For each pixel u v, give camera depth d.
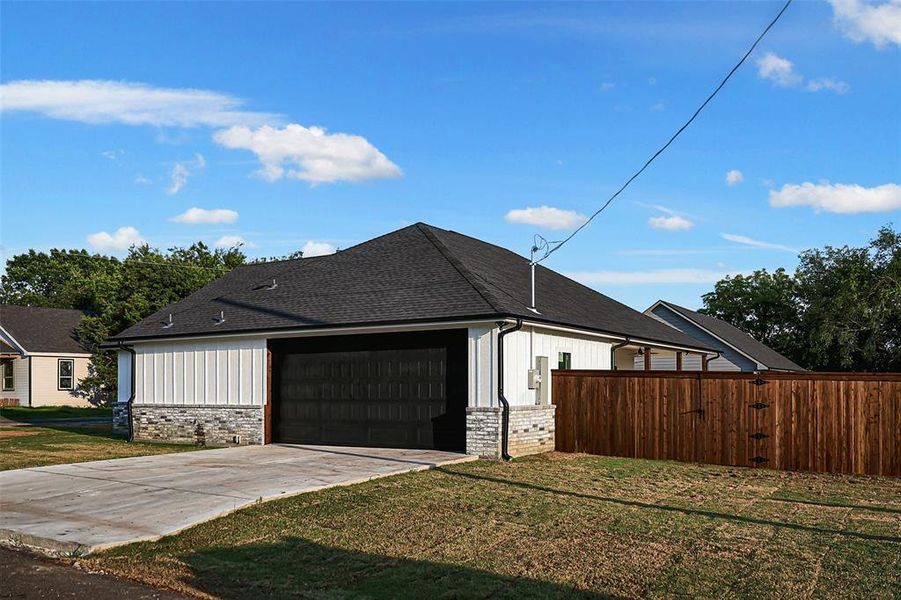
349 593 6.48
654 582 6.72
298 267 22.05
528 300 17.33
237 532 8.61
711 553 7.67
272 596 6.41
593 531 8.61
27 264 71.69
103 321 37.31
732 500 10.70
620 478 12.70
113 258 69.88
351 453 15.53
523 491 11.20
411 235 20.53
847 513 9.77
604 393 16.27
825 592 6.44
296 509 9.79
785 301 52.03
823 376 14.10
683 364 36.78
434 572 7.05
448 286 16.64
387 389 16.67
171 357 19.78
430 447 16.03
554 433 16.73
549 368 16.84
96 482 11.93
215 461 14.49
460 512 9.62
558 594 6.41
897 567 7.16
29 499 10.55
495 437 14.75
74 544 7.95
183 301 23.09
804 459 14.13
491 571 7.08
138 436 20.09
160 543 8.18
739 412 14.77
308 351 17.83
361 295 17.62
